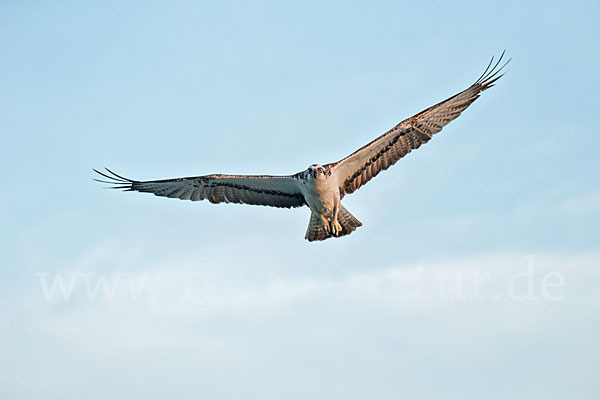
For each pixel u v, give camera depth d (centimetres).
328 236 1877
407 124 1794
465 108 1811
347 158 1797
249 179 1853
